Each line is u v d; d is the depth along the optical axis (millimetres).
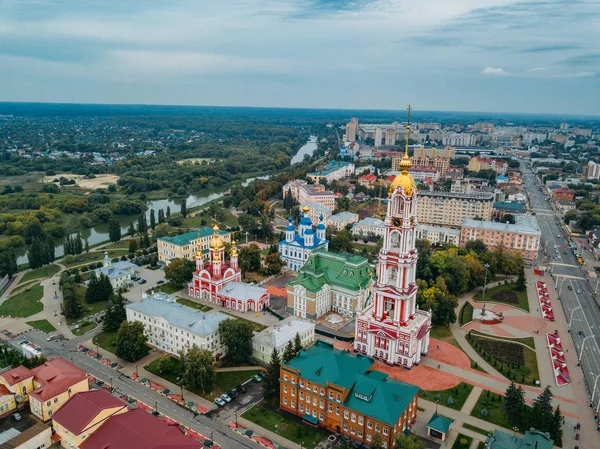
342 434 144375
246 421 151125
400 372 180500
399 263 176000
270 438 143250
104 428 131375
